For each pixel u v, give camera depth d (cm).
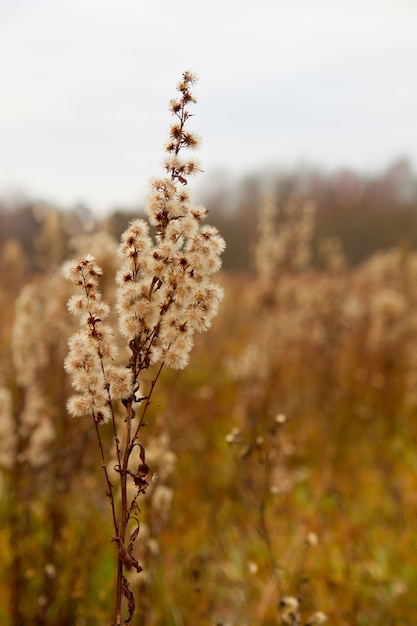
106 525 417
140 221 191
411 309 972
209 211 196
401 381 880
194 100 193
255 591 409
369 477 600
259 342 707
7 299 845
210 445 621
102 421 181
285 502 503
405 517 501
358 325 990
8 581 368
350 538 463
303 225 780
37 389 400
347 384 828
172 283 186
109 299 393
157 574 383
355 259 2459
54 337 414
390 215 2492
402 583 414
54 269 666
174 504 486
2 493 444
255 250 794
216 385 776
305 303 787
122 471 177
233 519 481
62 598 354
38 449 373
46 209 777
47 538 370
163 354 186
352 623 374
